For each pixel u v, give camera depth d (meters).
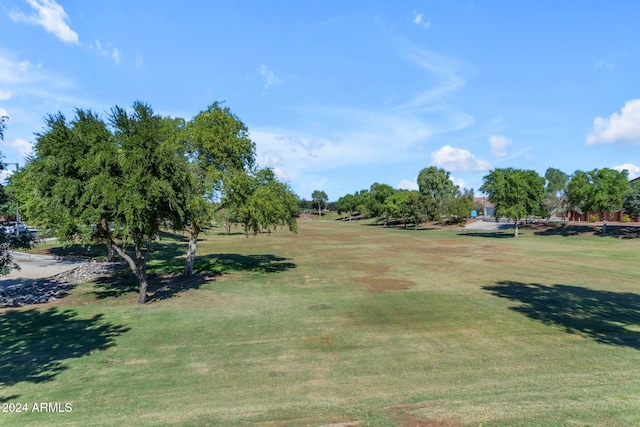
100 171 14.25
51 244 37.41
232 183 19.88
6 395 7.64
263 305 15.33
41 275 22.47
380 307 14.78
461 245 41.44
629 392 7.29
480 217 94.38
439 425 6.16
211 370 8.85
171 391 7.74
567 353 9.62
